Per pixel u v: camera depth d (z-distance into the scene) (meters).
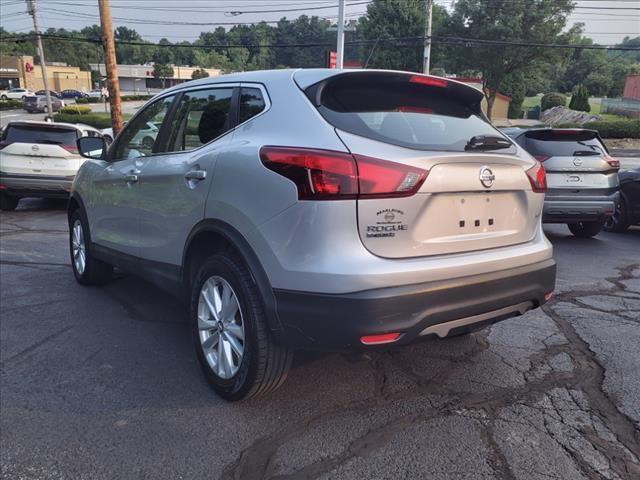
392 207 2.77
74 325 4.63
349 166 2.69
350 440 2.96
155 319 4.79
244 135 3.26
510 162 3.26
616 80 90.44
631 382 3.64
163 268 4.04
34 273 6.26
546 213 8.14
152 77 91.88
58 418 3.18
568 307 5.21
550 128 8.46
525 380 3.66
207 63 93.69
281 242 2.85
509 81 54.16
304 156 2.76
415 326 2.77
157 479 2.65
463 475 2.67
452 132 3.29
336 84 3.12
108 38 16.44
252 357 3.07
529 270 3.29
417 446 2.90
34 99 52.75
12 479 2.64
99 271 5.55
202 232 3.43
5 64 77.06
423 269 2.82
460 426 3.10
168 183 3.82
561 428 3.08
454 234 3.03
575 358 4.02
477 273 3.03
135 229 4.40
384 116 3.11
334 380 3.64
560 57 43.62
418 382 3.62
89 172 5.29
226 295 3.29
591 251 7.95
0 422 3.13
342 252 2.71
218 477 2.67
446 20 44.31
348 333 2.69
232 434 3.02
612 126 35.19
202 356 3.50
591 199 8.07
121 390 3.51
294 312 2.81
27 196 10.66
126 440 2.96
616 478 2.65
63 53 107.12
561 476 2.66
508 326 4.67
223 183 3.22
